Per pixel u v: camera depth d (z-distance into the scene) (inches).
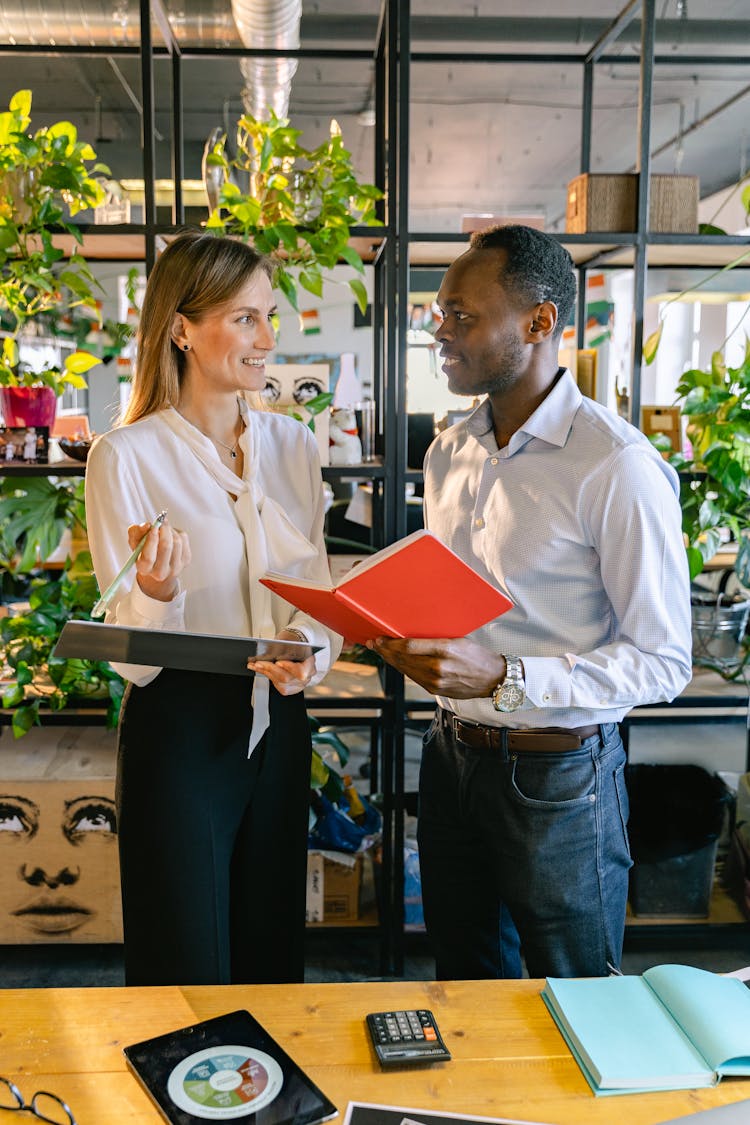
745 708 107.7
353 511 147.7
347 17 188.5
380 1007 53.0
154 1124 43.7
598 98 259.1
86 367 104.4
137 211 290.8
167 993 54.2
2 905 107.1
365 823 116.8
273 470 74.5
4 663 109.1
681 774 115.0
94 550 68.9
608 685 61.6
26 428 101.4
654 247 102.7
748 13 186.4
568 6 184.7
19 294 104.6
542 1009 53.1
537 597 65.6
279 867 72.7
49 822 105.2
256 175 102.0
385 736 105.3
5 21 150.0
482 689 60.9
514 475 66.2
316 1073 47.4
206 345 68.7
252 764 70.1
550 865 65.7
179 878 66.7
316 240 97.3
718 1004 50.8
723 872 120.3
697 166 338.3
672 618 63.4
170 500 68.9
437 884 73.4
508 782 65.8
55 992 54.2
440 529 72.3
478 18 186.4
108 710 105.3
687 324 285.1
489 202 398.9
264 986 55.1
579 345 128.4
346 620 58.6
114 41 155.5
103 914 107.3
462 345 65.4
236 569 70.2
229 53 114.5
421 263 120.0
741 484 102.3
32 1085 46.4
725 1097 46.0
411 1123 43.8
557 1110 45.1
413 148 313.3
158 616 63.6
